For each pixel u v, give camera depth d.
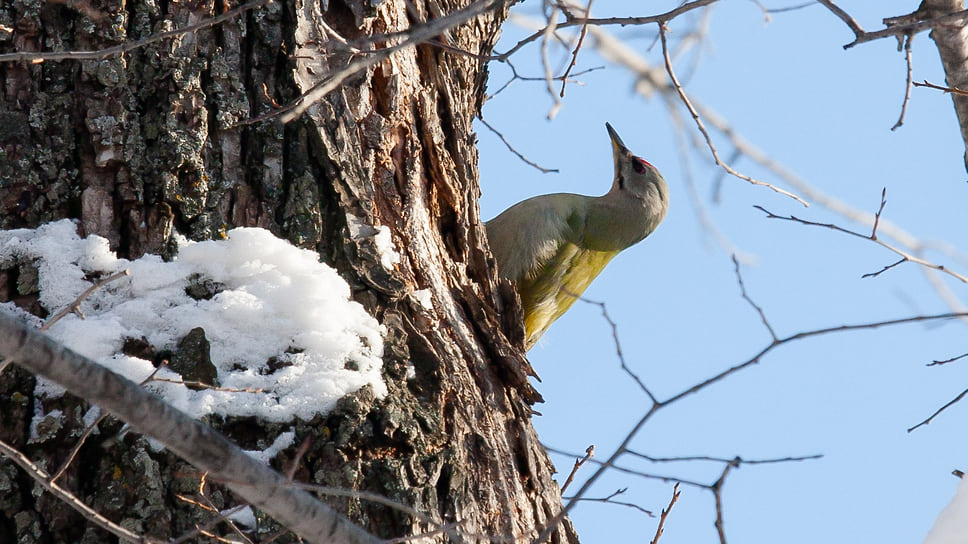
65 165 6.80
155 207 6.81
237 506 6.24
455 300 7.84
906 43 6.82
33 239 6.64
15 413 6.28
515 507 7.13
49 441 6.22
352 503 6.36
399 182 7.73
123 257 6.71
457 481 6.76
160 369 6.34
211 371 6.48
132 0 7.08
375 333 6.91
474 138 8.84
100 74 6.88
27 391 6.33
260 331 6.65
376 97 7.80
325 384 6.55
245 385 6.47
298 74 7.29
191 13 7.16
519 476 7.44
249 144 7.14
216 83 7.11
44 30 6.95
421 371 7.06
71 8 6.99
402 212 7.64
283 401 6.47
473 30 9.31
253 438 6.41
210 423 6.31
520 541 6.95
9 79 6.88
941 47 8.80
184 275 6.72
